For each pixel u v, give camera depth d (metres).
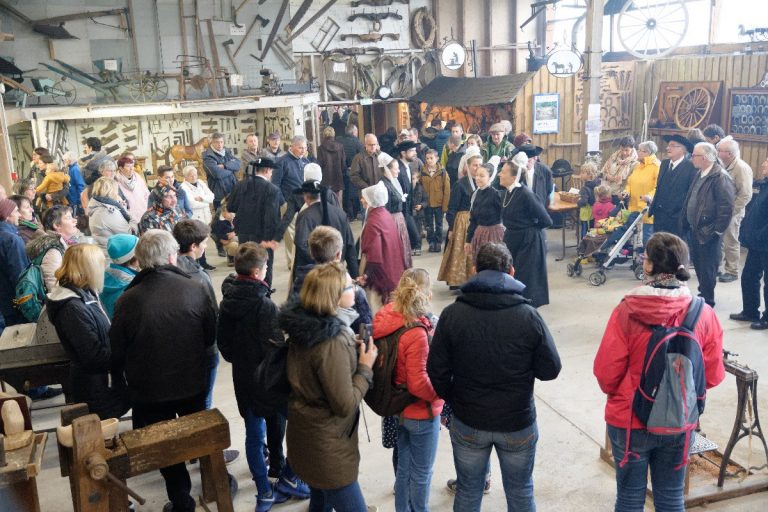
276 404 3.21
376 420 4.50
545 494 3.63
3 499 2.74
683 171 6.28
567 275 7.68
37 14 11.48
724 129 10.03
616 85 11.76
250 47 12.68
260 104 11.13
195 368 3.26
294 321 2.60
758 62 9.41
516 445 2.78
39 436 2.90
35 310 4.38
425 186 8.80
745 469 3.69
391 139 11.44
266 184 5.98
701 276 6.09
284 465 3.61
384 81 13.73
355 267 5.23
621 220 7.40
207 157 8.80
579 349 5.53
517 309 2.68
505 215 5.83
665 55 11.53
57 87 11.62
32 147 11.59
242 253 3.21
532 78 11.28
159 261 3.23
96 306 3.35
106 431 2.83
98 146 8.98
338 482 2.74
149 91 11.80
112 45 11.95
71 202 9.01
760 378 4.88
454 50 13.34
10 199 5.00
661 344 2.64
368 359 2.78
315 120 12.05
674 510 2.82
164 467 3.05
